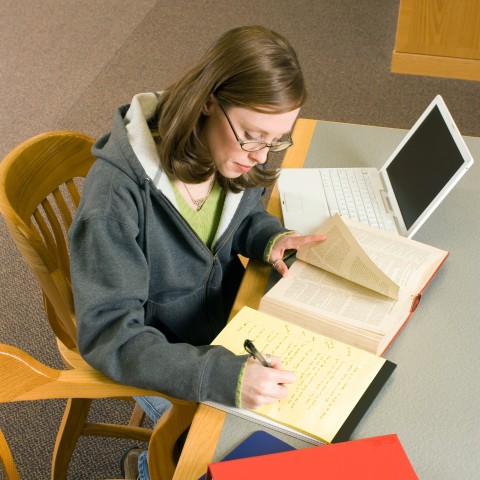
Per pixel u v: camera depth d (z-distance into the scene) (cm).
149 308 144
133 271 124
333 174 161
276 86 111
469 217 150
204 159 124
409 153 153
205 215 142
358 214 151
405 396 114
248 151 120
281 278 135
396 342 124
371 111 317
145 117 130
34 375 115
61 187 274
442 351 122
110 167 125
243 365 113
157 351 118
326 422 109
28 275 248
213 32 365
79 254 123
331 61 347
